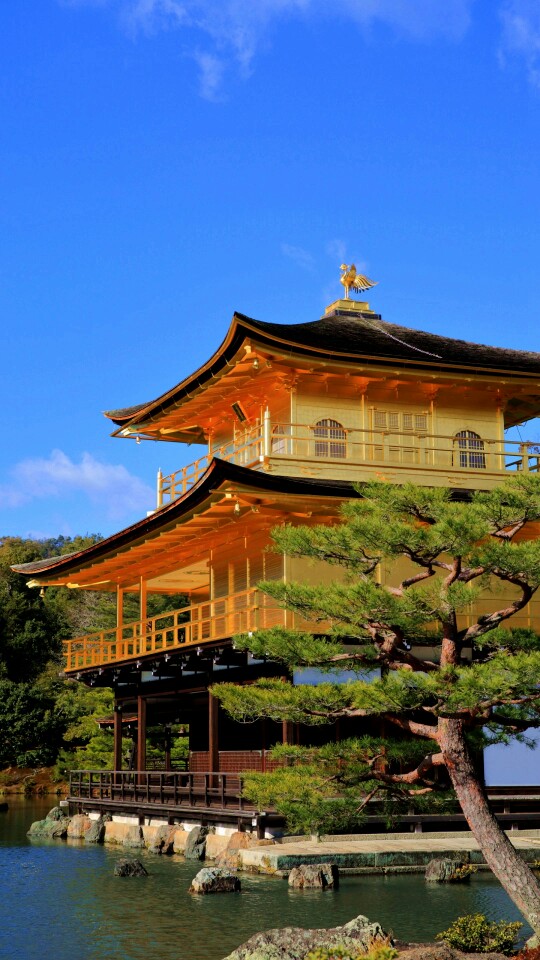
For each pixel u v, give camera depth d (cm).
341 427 3678
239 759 3697
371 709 1881
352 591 1906
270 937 1723
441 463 3856
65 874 3055
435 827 3141
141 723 4419
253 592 3544
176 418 4322
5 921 2353
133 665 4159
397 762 3109
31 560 9200
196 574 4606
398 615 1938
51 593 9725
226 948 2016
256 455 3947
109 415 4628
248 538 3762
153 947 2047
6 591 8762
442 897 2444
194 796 3703
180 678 4088
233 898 2497
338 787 2034
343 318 4222
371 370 3650
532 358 4094
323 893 2520
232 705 2031
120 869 2977
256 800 2048
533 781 3406
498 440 3828
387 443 3809
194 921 2266
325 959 1588
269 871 2775
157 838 3566
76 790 4788
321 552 2036
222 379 3781
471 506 1891
